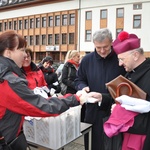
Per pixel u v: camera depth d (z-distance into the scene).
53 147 1.53
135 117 1.38
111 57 1.99
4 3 32.88
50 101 1.24
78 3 25.80
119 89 1.45
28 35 30.48
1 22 33.72
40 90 1.76
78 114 1.73
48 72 3.56
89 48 25.30
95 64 2.06
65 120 1.58
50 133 1.52
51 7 27.97
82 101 1.37
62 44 27.34
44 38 29.05
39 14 29.14
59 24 27.56
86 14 25.56
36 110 1.17
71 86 3.53
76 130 1.72
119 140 1.46
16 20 31.78
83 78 2.18
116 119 1.40
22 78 1.22
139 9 22.86
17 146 1.24
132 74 1.47
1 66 1.17
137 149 1.38
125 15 23.50
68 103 1.30
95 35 1.94
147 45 22.72
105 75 2.00
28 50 2.40
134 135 1.40
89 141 1.99
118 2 23.69
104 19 24.55
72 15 26.50
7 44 1.23
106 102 1.82
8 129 1.20
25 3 29.98
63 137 1.58
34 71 2.49
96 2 24.75
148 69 1.42
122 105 1.39
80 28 25.83
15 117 1.22
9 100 1.15
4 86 1.14
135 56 1.43
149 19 22.47
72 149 2.97
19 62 1.29
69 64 3.60
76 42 26.25
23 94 1.15
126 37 1.49
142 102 1.34
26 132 1.67
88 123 2.07
